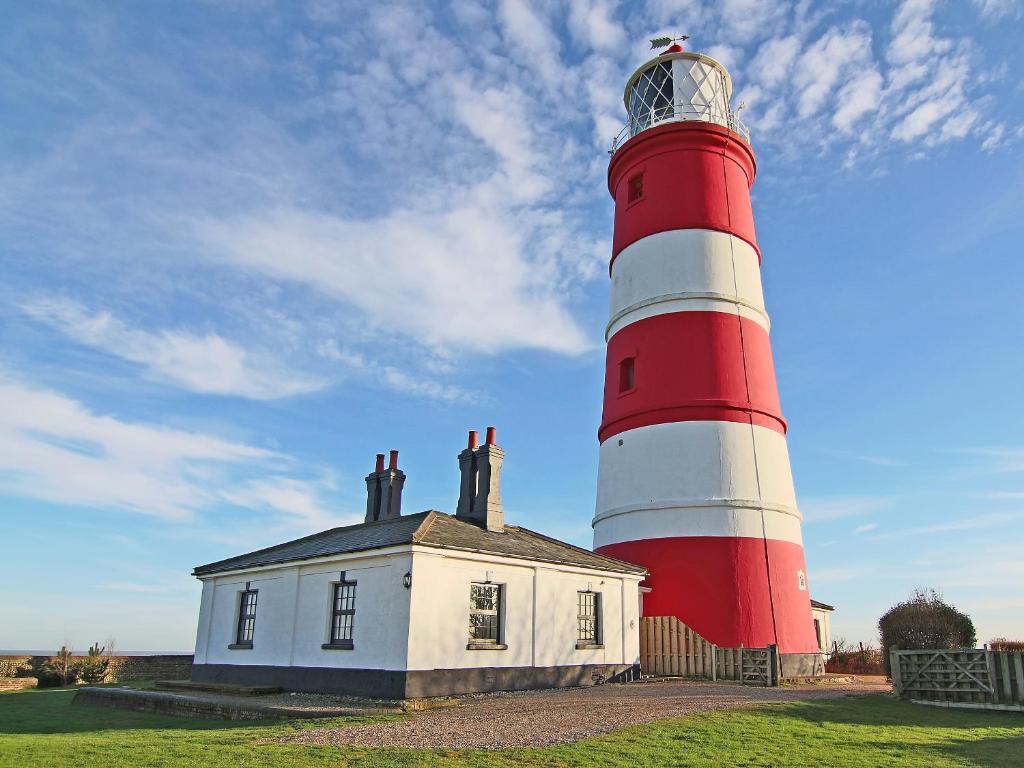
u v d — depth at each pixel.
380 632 17.39
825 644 32.41
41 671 26.45
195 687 21.45
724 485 24.06
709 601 23.12
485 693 17.91
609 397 27.41
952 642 28.27
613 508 25.75
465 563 18.22
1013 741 12.41
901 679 17.73
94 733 13.65
